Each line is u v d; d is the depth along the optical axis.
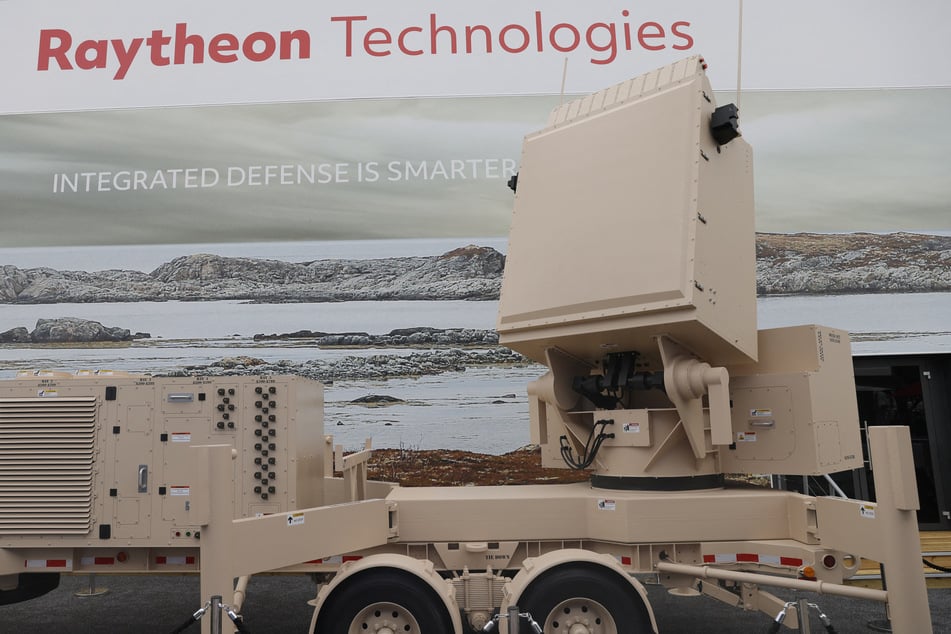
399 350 9.38
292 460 4.50
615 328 4.34
